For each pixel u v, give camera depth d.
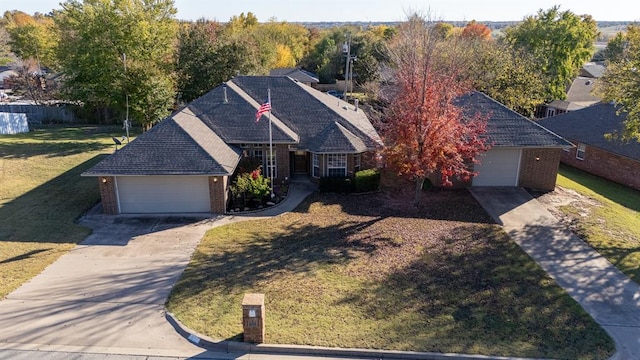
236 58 40.66
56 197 20.69
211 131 22.30
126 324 11.06
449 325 11.23
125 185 18.75
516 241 16.72
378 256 15.22
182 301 12.12
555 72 43.84
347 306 11.98
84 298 12.22
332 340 10.48
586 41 45.53
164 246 15.81
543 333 11.02
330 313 11.62
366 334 10.75
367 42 60.94
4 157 27.39
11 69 62.22
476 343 10.52
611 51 62.50
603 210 20.42
